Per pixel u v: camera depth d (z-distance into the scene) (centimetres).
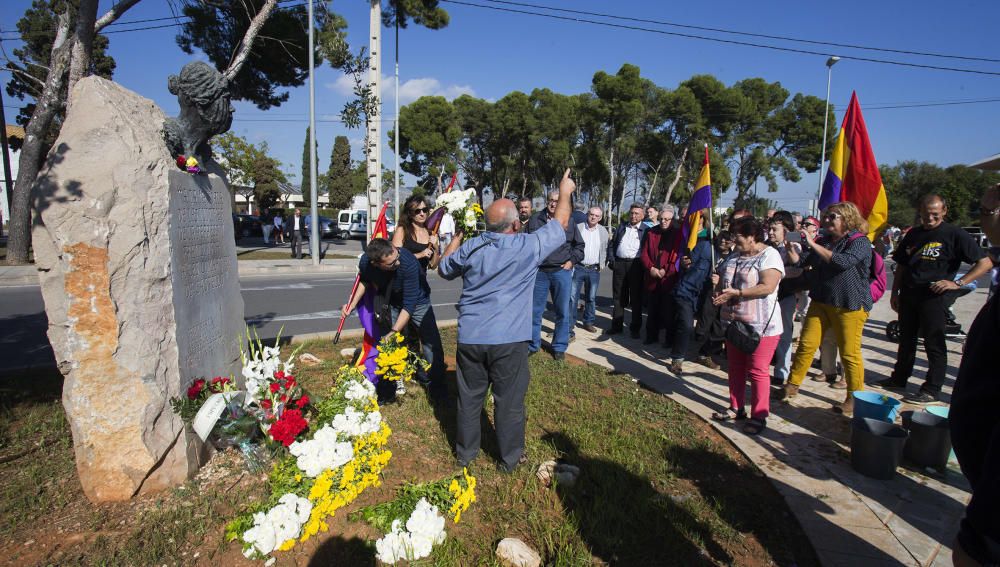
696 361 664
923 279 511
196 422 329
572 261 630
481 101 4850
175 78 348
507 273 339
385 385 472
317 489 280
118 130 304
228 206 432
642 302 782
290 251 2331
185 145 357
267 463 355
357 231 3419
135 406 310
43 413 436
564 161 4669
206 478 345
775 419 469
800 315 952
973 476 147
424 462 376
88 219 291
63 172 290
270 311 952
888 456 360
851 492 347
